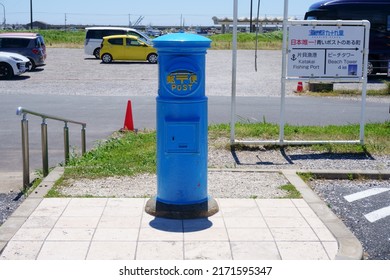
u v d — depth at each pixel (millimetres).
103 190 7469
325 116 16281
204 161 6410
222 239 5738
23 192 7836
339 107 18391
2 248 5445
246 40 58844
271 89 23938
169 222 6195
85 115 15930
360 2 28750
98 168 8594
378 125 13250
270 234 5891
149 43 38875
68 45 54344
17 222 6125
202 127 6332
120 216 6367
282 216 6449
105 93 21906
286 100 20188
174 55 6195
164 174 6340
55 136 12773
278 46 54906
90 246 5523
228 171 8648
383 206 7285
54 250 5422
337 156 10133
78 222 6160
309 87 23344
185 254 5371
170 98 6215
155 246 5543
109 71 31906
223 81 27094
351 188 8109
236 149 10562
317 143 10625
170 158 6285
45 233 5832
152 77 28969
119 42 37594
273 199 7094
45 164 8695
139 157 9617
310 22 10320
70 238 5711
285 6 10281
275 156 10109
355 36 10422
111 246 5527
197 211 6328
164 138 6281
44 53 32969
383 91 22844
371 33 28906
